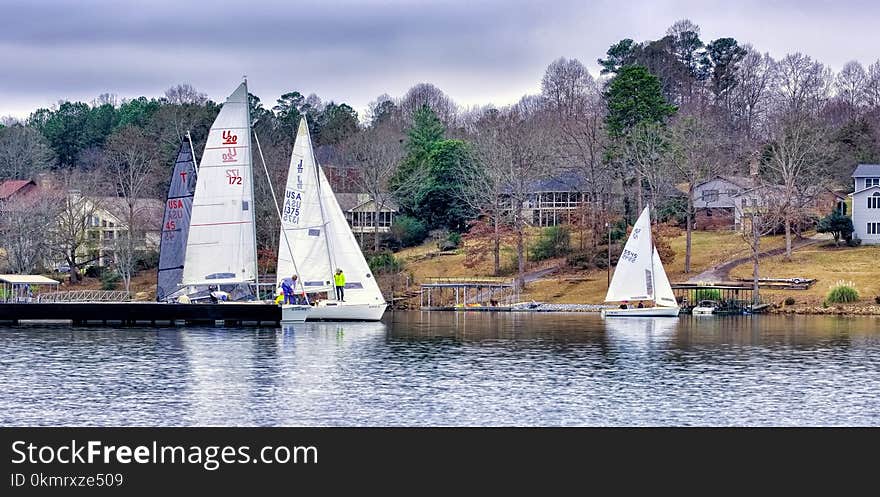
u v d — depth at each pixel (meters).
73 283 148.12
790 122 157.00
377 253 152.75
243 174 91.94
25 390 61.41
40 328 93.38
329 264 100.38
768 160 157.12
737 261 141.75
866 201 146.12
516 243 149.25
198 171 93.62
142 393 60.69
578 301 134.38
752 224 137.25
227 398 59.31
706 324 106.81
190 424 53.69
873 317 116.38
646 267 117.31
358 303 102.62
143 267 153.25
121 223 152.50
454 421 54.38
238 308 95.31
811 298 124.75
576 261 146.50
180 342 83.31
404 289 143.00
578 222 151.12
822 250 143.25
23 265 143.50
